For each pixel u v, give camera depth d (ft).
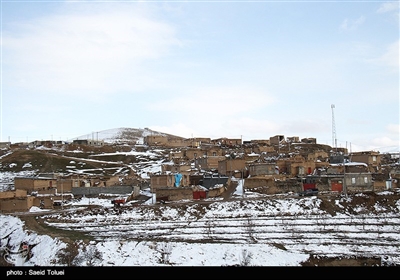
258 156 521.24
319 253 245.65
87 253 242.78
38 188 412.98
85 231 285.64
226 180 398.21
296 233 275.80
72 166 577.84
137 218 313.73
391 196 330.75
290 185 369.30
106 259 240.53
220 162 457.68
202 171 470.80
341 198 331.77
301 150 623.36
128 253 246.27
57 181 408.05
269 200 334.03
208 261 237.25
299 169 422.82
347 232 277.44
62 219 315.37
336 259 239.30
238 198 350.02
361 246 255.50
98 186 412.57
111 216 319.68
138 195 388.78
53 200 371.56
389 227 285.02
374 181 377.91
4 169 555.28
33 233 278.05
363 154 471.62
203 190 366.22
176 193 360.69
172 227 292.20
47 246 256.52
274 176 398.42
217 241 262.88
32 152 621.31
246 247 249.34
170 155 588.50
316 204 322.96
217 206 327.26
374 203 324.60
